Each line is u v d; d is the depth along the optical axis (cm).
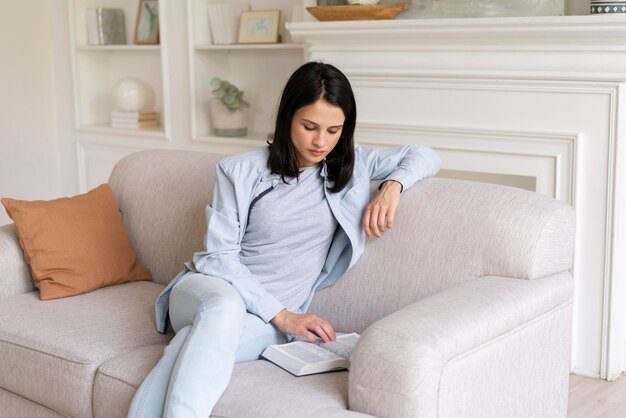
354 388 168
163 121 462
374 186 229
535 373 196
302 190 216
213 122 425
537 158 310
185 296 204
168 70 437
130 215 277
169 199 269
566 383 213
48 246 251
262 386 180
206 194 261
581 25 287
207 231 214
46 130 490
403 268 215
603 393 291
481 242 206
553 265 206
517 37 305
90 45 473
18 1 467
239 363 198
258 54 428
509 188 217
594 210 299
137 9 478
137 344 216
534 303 192
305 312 225
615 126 291
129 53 483
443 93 329
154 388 182
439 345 164
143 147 456
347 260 221
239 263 212
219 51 436
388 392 163
